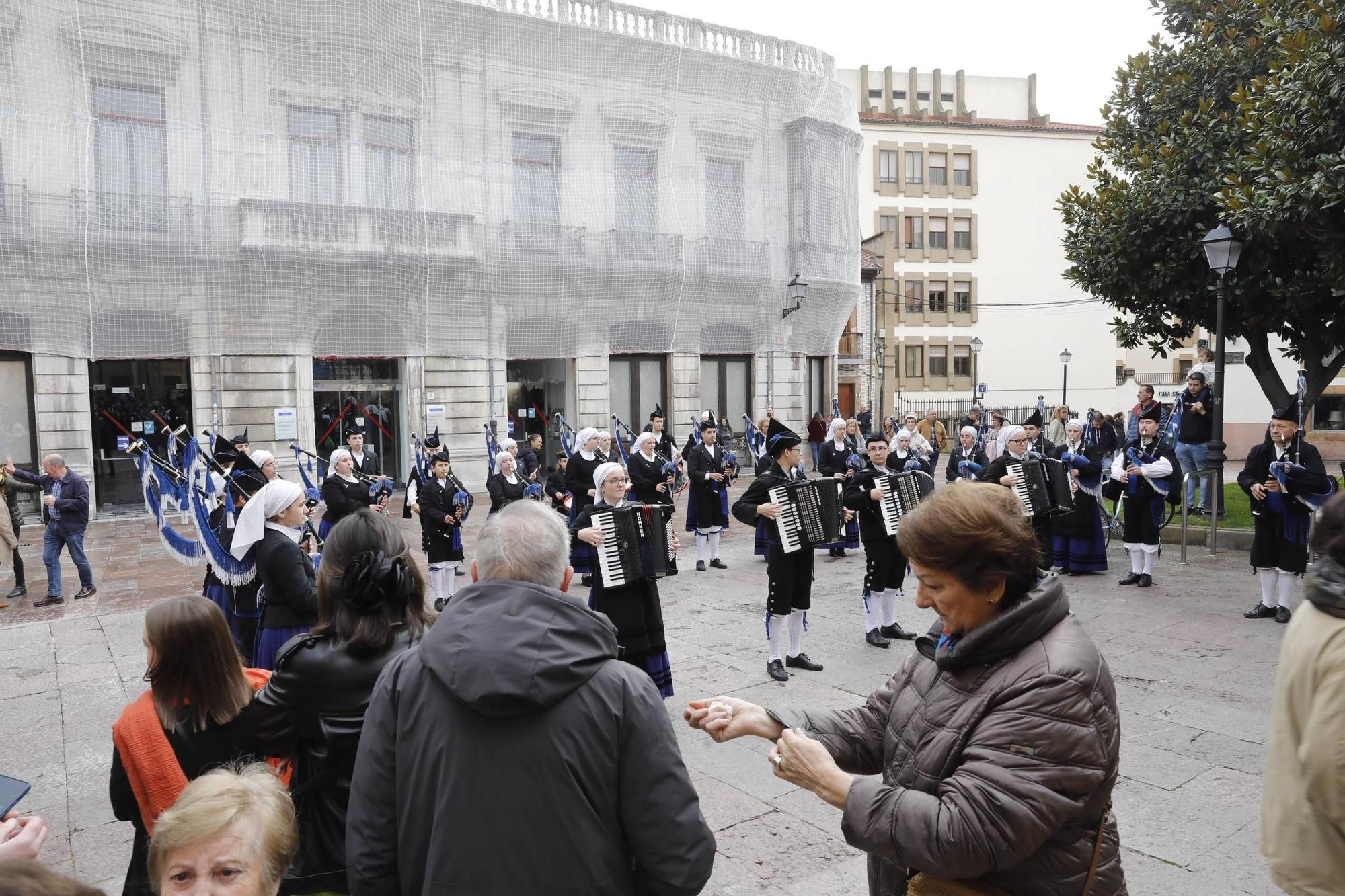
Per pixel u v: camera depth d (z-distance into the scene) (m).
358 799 2.11
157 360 18.11
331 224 17.97
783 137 24.17
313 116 18.19
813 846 4.40
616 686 2.05
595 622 2.11
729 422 24.25
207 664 2.72
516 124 20.39
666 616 9.09
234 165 17.28
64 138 15.73
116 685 7.04
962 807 1.71
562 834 1.93
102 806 4.99
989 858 1.68
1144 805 4.69
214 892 1.86
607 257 21.33
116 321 16.34
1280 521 8.17
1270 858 2.11
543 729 1.95
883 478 7.71
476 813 1.93
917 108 51.31
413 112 18.98
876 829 1.80
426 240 18.86
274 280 17.48
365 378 20.28
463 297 19.70
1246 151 12.62
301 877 2.73
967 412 42.56
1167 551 12.05
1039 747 1.72
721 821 4.67
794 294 23.91
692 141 22.86
